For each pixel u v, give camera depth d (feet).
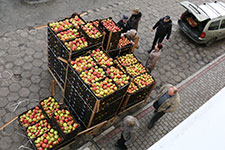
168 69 29.48
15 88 22.84
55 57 22.07
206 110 8.20
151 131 22.22
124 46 24.62
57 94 23.39
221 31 33.45
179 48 33.17
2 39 27.27
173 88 18.03
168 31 27.94
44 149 16.88
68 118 18.30
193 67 30.73
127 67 23.34
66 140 17.65
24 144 19.11
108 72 19.44
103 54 21.03
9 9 31.40
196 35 32.81
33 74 24.58
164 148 7.63
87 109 18.56
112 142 20.62
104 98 17.01
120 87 18.02
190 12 33.65
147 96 23.58
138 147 20.75
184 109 25.07
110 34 21.18
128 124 15.76
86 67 19.13
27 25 29.94
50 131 17.69
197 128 7.71
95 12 34.96
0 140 18.97
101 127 20.62
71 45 18.19
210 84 28.89
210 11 32.37
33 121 18.57
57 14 32.89
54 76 24.13
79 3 35.88
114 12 35.96
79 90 18.61
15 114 20.93
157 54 23.67
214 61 32.42
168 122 23.40
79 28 21.31
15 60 25.44
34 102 22.21
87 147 19.84
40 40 28.60
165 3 41.55
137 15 27.14
